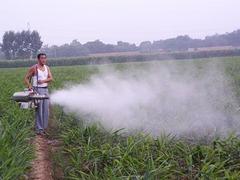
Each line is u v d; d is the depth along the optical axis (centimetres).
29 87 591
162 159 421
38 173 427
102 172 408
